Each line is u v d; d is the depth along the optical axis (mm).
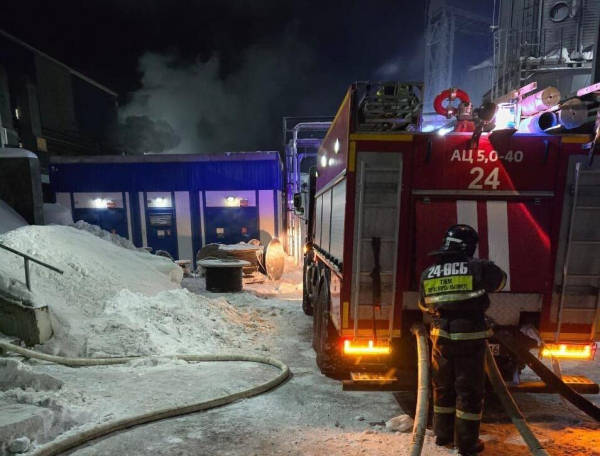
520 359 3297
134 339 5375
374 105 3309
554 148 3496
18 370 3873
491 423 3564
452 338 2979
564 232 3551
